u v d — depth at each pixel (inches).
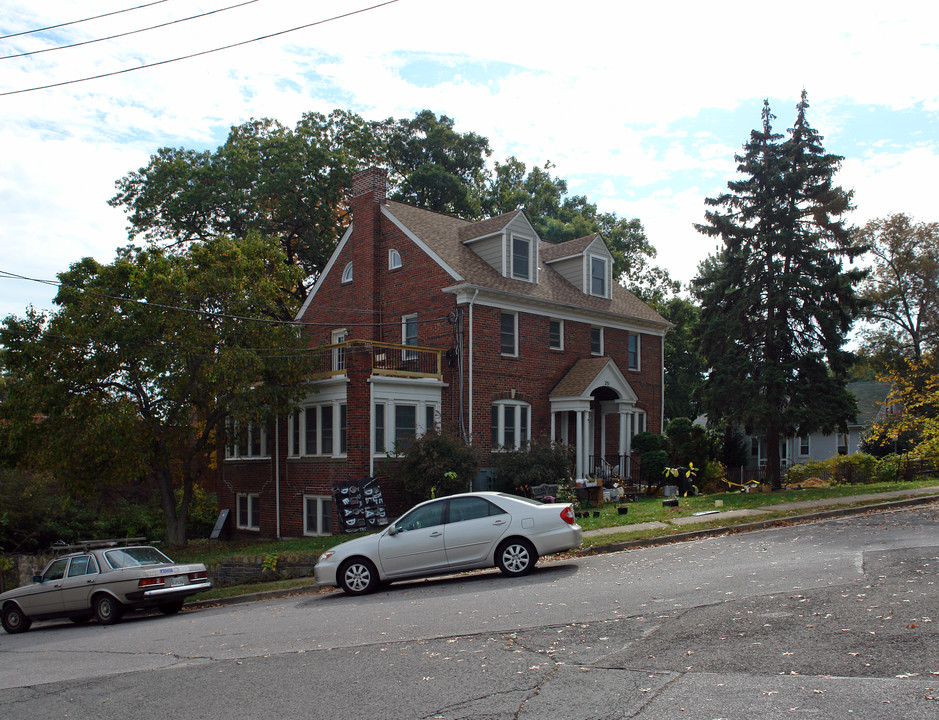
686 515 773.3
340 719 241.3
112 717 266.4
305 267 1632.6
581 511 860.6
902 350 1865.2
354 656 319.9
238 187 1477.6
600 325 1200.2
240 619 473.7
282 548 832.9
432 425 976.9
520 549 515.8
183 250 1460.4
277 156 1482.5
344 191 1563.7
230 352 877.2
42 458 879.7
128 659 370.3
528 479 920.3
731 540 609.0
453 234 1148.5
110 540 1194.0
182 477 1142.3
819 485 1142.3
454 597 450.0
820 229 1107.9
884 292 1875.0
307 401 998.4
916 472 1138.7
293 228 1555.1
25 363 868.0
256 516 1107.9
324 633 379.2
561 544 515.5
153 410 931.3
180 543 983.6
